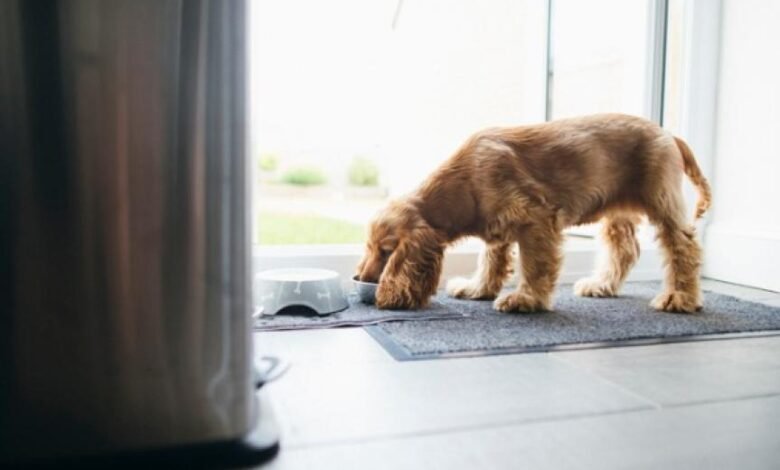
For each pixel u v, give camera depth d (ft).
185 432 1.94
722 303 5.08
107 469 1.87
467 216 4.70
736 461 2.08
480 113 7.73
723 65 6.51
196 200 1.90
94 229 1.81
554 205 4.64
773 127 5.94
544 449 2.16
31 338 1.82
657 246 4.99
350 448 2.15
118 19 1.77
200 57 1.85
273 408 2.48
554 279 4.65
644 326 4.14
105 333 1.86
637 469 2.01
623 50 7.28
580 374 3.08
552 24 7.23
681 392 2.81
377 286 4.78
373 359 3.33
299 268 5.47
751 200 6.21
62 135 1.76
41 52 1.73
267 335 3.87
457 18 7.81
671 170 4.82
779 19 5.85
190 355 1.94
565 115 7.19
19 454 1.84
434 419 2.44
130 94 1.79
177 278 1.90
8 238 1.78
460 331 3.94
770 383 2.96
